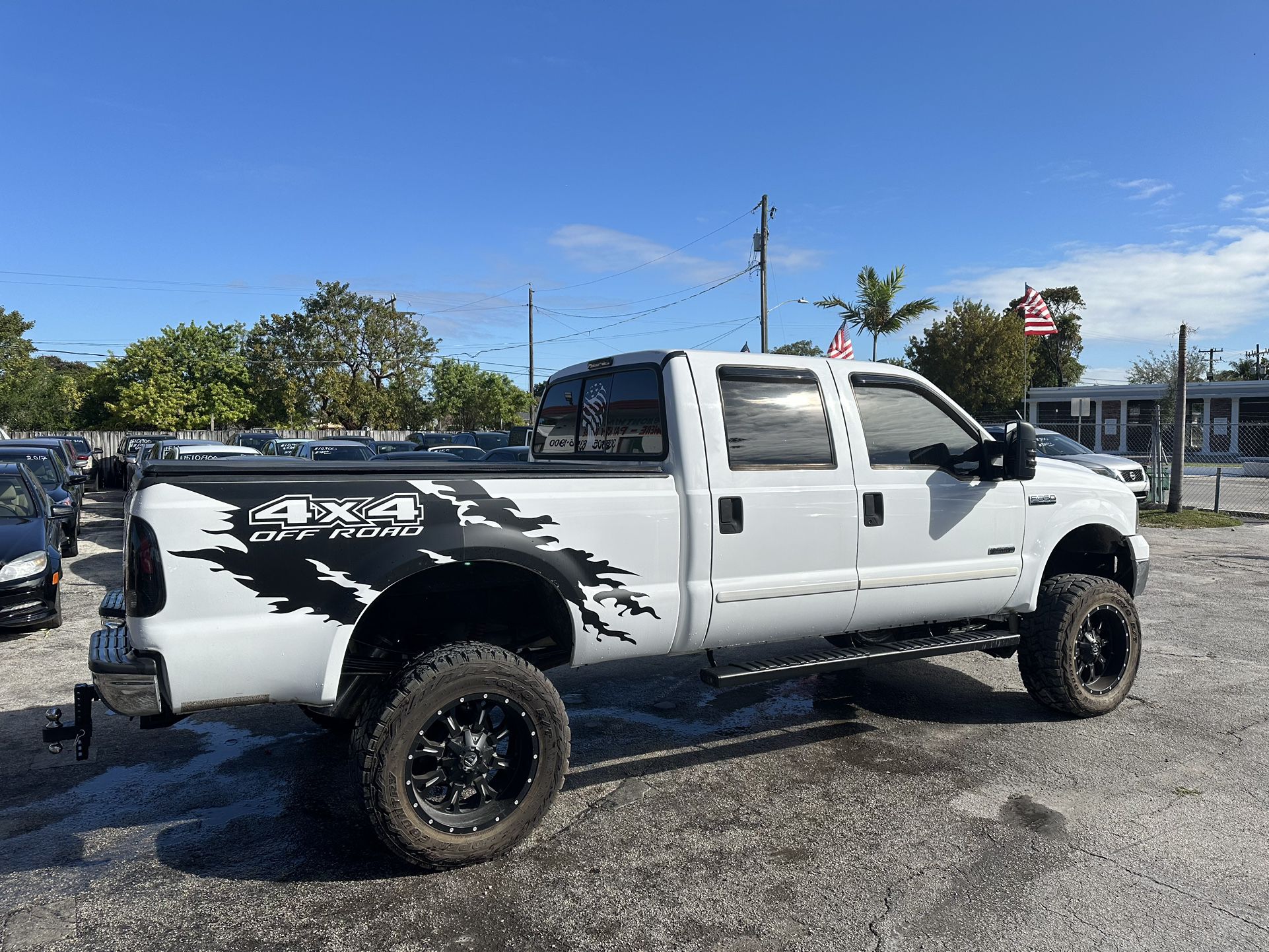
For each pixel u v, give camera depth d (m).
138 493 3.04
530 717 3.50
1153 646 6.86
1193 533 14.12
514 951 2.90
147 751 4.77
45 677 6.08
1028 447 4.57
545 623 4.12
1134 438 36.38
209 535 3.08
